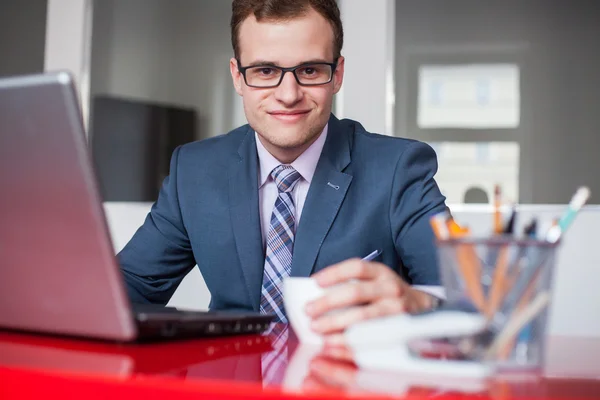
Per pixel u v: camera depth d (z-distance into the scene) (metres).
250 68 1.46
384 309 0.77
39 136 0.64
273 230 1.46
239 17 1.48
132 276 1.53
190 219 1.55
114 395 0.53
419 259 1.40
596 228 2.53
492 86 2.67
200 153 1.64
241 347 0.80
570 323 2.53
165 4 2.95
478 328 0.62
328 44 1.46
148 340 0.79
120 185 2.96
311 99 1.45
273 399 0.50
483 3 2.68
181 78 2.93
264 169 1.54
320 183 1.47
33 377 0.56
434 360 0.62
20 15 3.12
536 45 2.63
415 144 1.54
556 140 2.60
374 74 2.76
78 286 0.70
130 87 2.98
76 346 0.73
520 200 2.62
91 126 3.00
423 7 2.73
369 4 2.76
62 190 0.65
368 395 0.50
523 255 0.62
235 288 1.50
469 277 0.63
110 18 3.03
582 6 2.60
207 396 0.50
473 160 2.67
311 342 0.82
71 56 3.05
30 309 0.75
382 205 1.46
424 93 2.73
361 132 1.62
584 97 2.59
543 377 0.61
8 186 0.68
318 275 0.82
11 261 0.72
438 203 1.45
